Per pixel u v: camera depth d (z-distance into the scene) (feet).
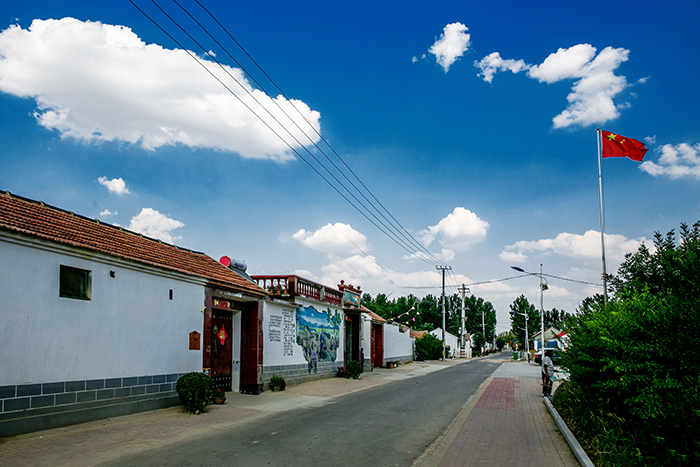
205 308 46.11
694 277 25.18
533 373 100.37
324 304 75.92
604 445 26.07
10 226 27.48
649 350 25.02
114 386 34.58
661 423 23.20
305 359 68.23
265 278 64.90
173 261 44.19
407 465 25.41
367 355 103.04
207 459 24.72
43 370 29.14
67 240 31.24
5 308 27.14
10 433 26.78
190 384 38.86
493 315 334.24
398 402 50.19
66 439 27.45
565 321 41.55
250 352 54.60
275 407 44.73
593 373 31.37
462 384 73.46
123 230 43.78
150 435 29.96
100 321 33.65
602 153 60.13
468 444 30.78
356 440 30.66
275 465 24.16
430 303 258.37
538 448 29.63
